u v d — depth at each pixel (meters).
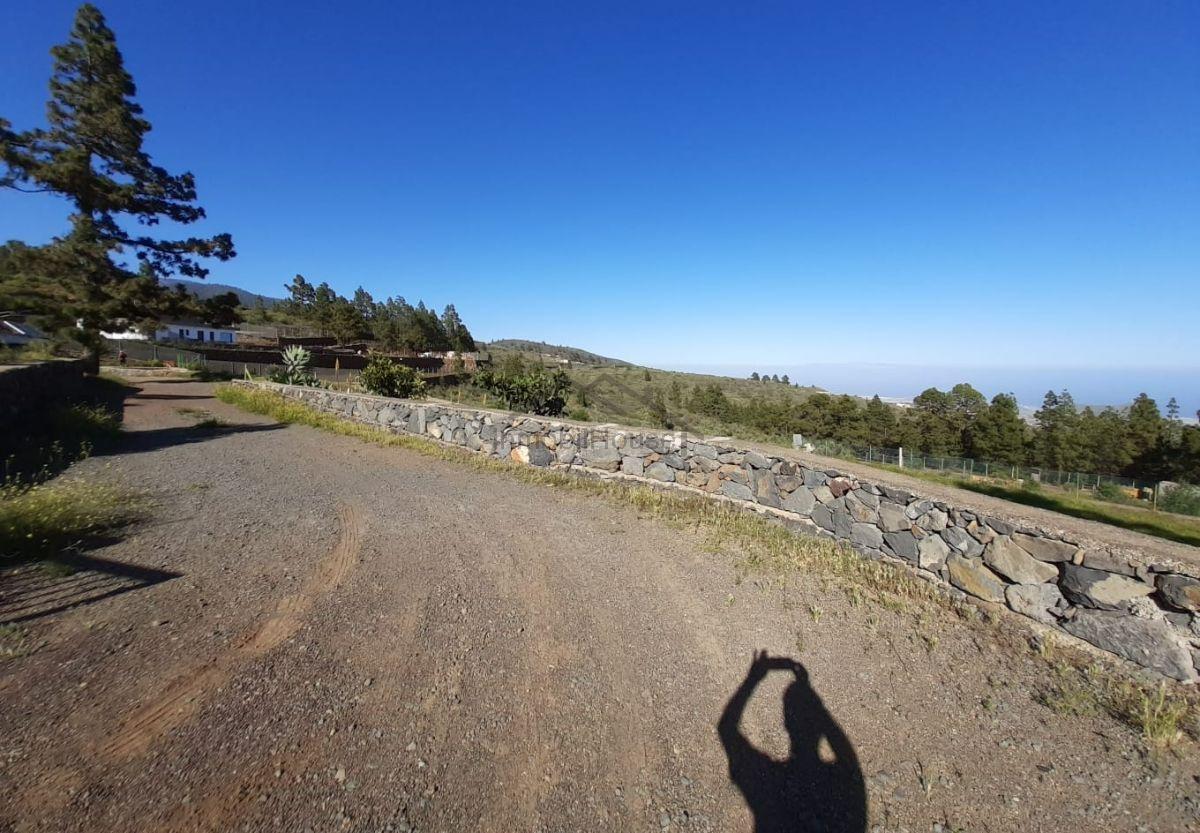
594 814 1.85
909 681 2.63
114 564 3.62
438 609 3.20
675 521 4.91
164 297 19.69
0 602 3.04
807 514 4.57
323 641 2.79
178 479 5.96
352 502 5.32
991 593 3.26
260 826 1.73
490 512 5.15
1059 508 11.26
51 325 17.45
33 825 1.68
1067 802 1.95
